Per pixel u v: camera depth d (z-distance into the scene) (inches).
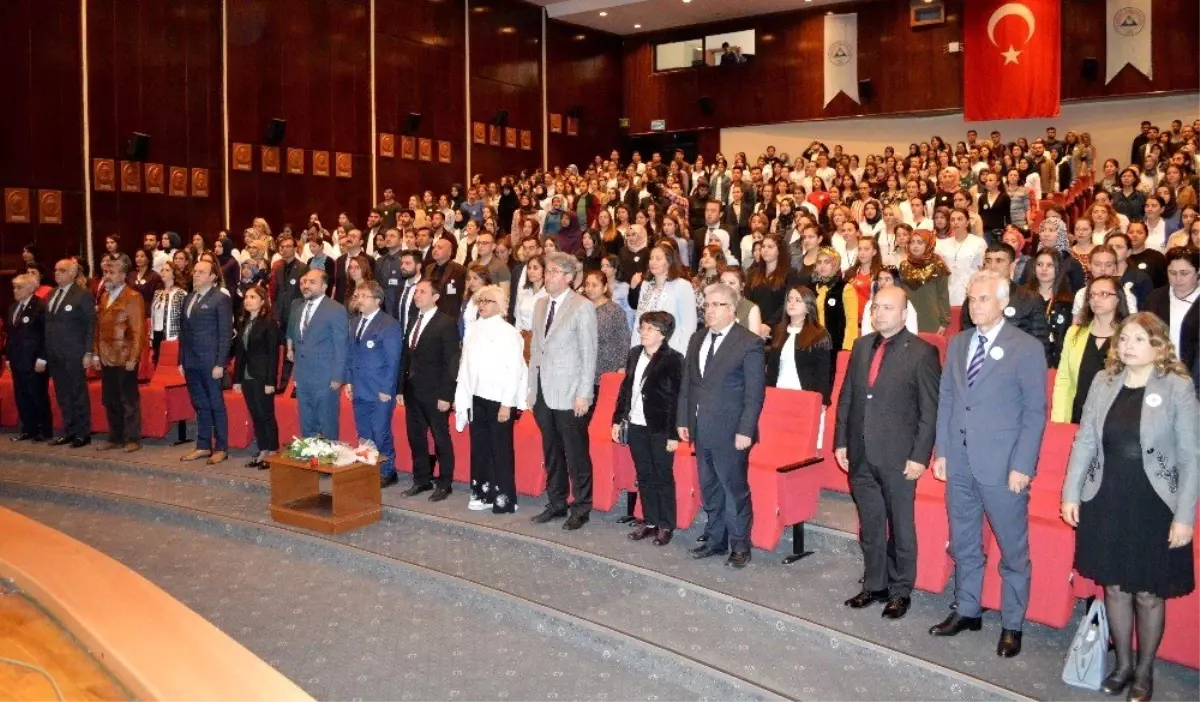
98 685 126.2
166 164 546.6
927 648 154.2
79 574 158.4
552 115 808.3
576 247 362.0
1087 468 138.9
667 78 840.9
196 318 283.6
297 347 264.4
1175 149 545.3
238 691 115.3
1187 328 187.0
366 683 156.4
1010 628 152.2
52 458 298.8
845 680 149.8
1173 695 139.3
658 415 199.2
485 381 225.3
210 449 292.0
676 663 156.6
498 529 216.2
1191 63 637.3
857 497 170.9
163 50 543.2
